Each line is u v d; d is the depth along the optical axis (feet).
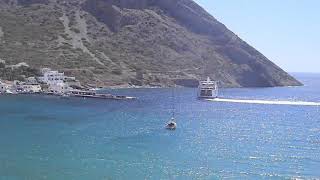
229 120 489.26
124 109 565.12
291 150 319.47
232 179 243.19
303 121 490.49
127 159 283.18
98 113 517.55
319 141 357.61
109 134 375.45
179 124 447.83
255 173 254.88
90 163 271.28
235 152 310.45
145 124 439.63
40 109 541.75
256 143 346.74
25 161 274.36
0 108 543.80
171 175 248.73
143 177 244.01
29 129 393.29
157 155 296.30
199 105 643.45
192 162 278.46
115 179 238.89
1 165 263.90
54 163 270.05
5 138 348.59
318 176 249.96
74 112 520.42
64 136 361.71
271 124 462.19
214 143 344.49
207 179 242.78
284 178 245.65
